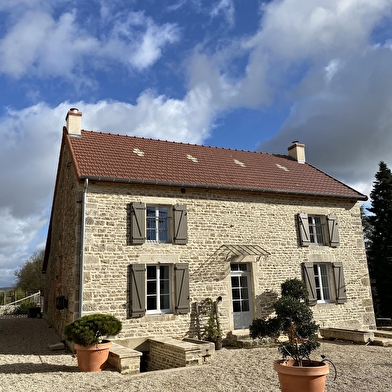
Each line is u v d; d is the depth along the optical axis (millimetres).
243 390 6473
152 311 11047
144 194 11539
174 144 15266
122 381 7176
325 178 16172
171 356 9281
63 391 6473
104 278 10477
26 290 35312
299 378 5340
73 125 13336
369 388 6562
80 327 8008
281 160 17156
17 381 7062
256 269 12695
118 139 14047
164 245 11453
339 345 11320
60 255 13930
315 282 13883
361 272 14508
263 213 13242
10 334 14203
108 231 10797
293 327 8148
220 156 15406
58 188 15570
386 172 22391
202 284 11742
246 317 12438
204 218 12242
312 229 14336
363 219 25453
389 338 11977
